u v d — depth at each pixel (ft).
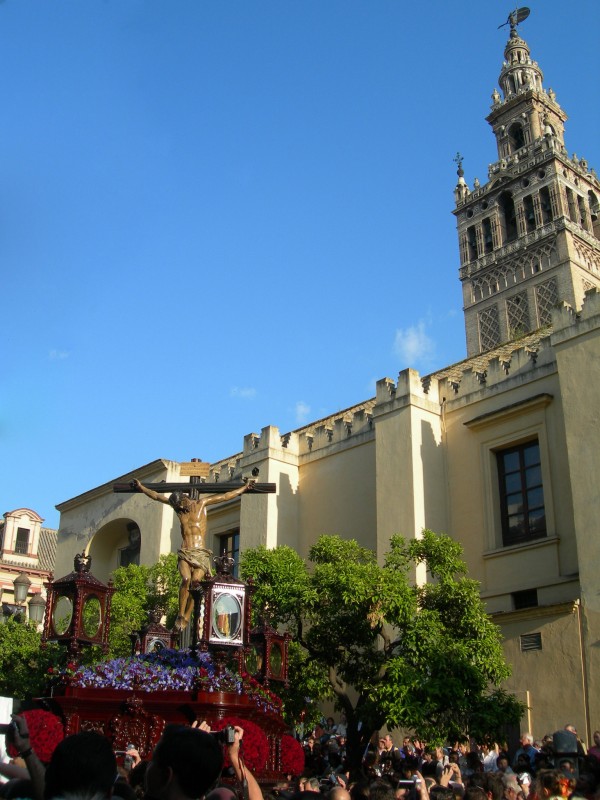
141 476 109.91
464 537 75.15
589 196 201.77
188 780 12.66
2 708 28.32
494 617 66.95
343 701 58.90
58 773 12.51
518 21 225.35
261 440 92.79
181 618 47.03
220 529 98.63
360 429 87.51
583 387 66.49
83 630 42.65
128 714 36.68
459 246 209.15
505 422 74.79
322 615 58.49
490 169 207.62
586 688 59.82
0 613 102.12
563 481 69.00
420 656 53.78
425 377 93.61
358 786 31.63
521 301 190.08
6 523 158.40
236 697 37.60
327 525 87.45
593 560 61.87
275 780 36.04
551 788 25.50
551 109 211.41
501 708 54.03
